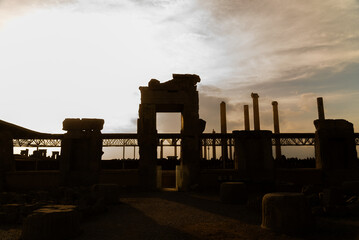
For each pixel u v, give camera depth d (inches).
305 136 1083.9
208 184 759.7
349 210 337.1
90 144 738.8
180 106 754.2
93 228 289.9
